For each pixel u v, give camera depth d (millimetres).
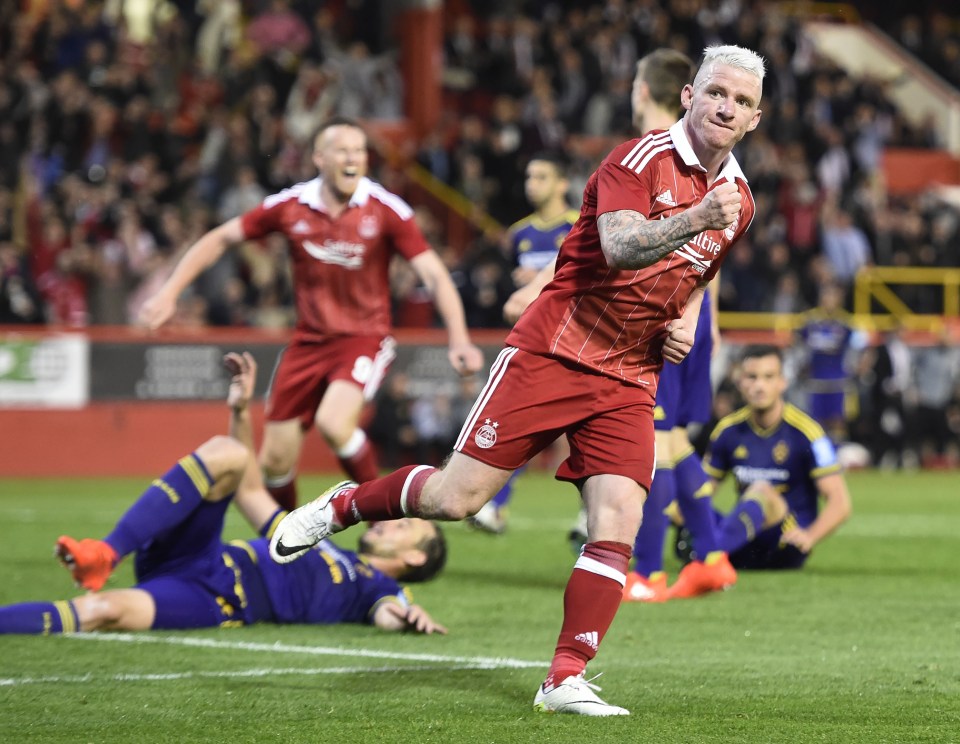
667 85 12789
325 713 8227
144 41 45719
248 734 7652
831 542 20422
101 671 9508
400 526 13172
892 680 9508
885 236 46344
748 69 8430
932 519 24453
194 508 11078
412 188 44500
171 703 8477
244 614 11461
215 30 46031
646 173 8430
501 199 44531
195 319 34844
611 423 8750
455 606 13398
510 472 8805
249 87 42719
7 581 14773
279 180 40062
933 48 59594
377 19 49562
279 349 34188
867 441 39531
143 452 33500
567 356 8672
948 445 40031
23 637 10695
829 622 12539
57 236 35531
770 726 7945
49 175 38000
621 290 8617
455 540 20500
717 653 10789
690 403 14148
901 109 58281
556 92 47656
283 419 15961
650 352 8883
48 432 33031
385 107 47531
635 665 10164
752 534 15992
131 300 34719
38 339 32969
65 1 42000
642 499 8734
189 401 33812
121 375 33406
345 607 11719
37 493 28031
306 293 15875
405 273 37344
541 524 23344
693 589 14273
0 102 38656
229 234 15633
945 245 46531
